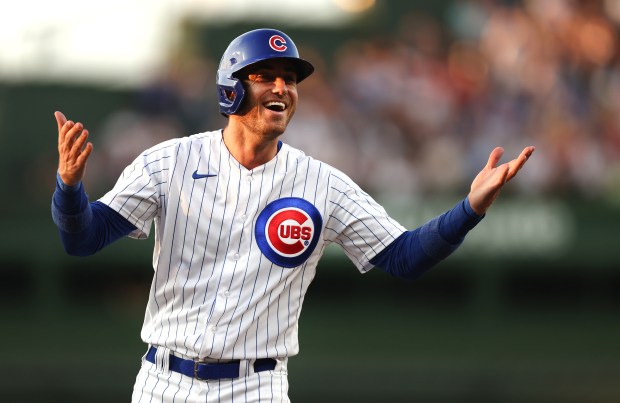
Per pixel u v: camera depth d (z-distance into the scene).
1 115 44.31
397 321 45.97
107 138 44.59
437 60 47.44
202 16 46.25
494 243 44.72
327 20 47.31
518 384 43.22
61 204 12.89
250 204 13.86
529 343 46.06
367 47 47.19
